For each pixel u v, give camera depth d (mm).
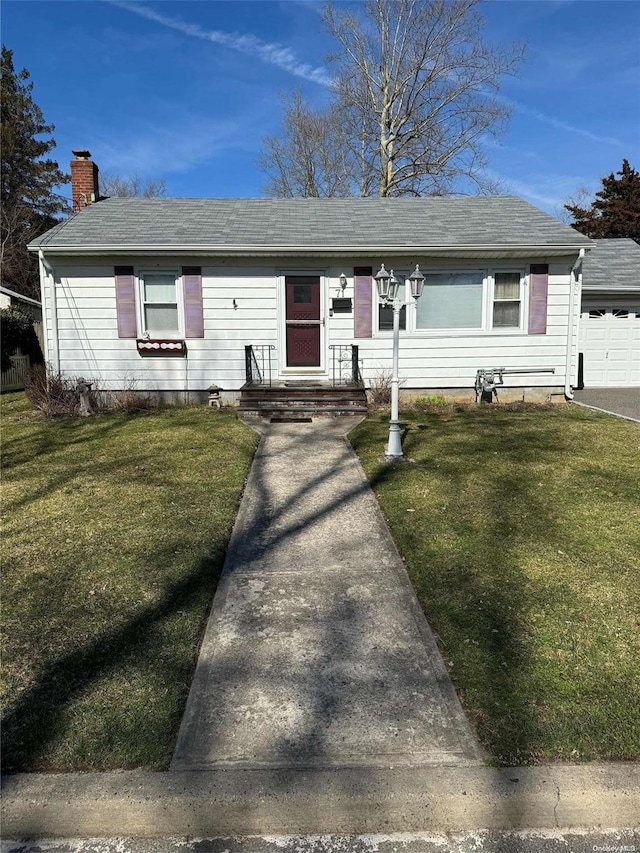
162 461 6840
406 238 10953
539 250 10664
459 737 2420
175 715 2557
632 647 3016
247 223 11828
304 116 29109
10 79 32844
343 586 3787
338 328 11203
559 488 5668
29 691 2693
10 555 4207
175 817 2117
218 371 11211
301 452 7438
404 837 2096
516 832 2107
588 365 14047
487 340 11242
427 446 7590
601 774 2215
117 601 3545
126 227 11352
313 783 2201
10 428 9102
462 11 22172
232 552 4340
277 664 2949
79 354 11008
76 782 2193
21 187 31750
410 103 23969
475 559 4066
